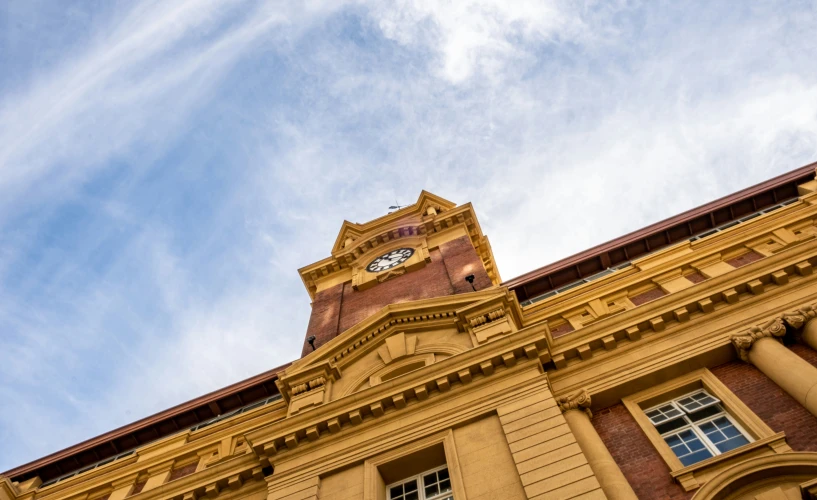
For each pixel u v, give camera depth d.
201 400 22.45
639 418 13.65
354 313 22.64
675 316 15.39
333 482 14.16
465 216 26.64
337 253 26.55
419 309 18.88
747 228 20.09
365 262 25.97
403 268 24.30
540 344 15.20
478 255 25.42
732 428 12.81
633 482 12.16
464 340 17.44
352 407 15.34
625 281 19.08
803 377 12.36
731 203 22.19
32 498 20.50
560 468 11.89
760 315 14.72
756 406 12.84
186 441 20.64
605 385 14.45
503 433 13.44
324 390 17.78
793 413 12.33
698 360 14.35
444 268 23.42
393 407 15.24
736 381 13.73
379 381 17.52
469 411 14.30
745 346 13.97
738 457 11.66
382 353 18.48
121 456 22.31
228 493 15.95
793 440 11.73
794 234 18.59
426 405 14.99
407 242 26.16
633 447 13.03
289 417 15.83
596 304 18.69
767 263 15.67
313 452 15.08
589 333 15.70
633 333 15.29
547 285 22.05
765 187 22.39
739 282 15.42
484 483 12.45
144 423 22.52
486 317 17.61
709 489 11.16
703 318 15.20
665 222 22.53
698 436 12.90
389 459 14.12
